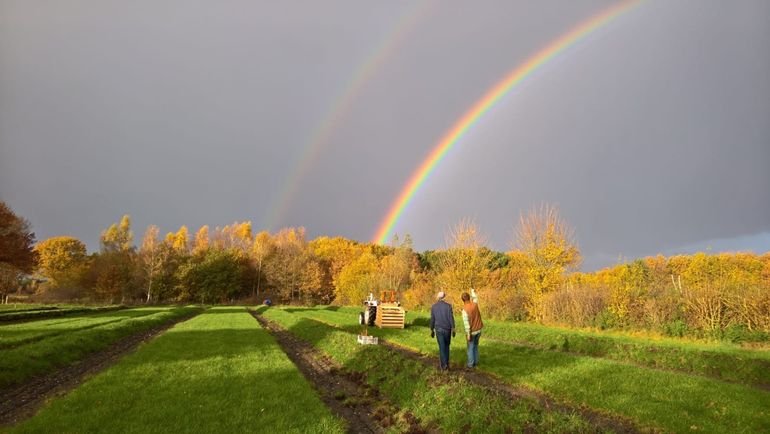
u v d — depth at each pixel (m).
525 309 38.38
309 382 13.99
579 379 13.73
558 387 12.79
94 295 97.38
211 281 107.62
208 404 10.30
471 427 9.57
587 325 31.09
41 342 19.31
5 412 10.85
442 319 15.35
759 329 21.67
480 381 13.95
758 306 21.92
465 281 43.97
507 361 17.08
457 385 11.87
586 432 8.80
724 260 40.78
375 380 14.56
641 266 31.22
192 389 11.73
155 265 105.50
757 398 11.73
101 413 9.48
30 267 64.12
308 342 25.28
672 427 9.56
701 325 23.92
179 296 106.06
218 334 25.83
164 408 9.91
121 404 10.23
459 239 44.62
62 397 11.46
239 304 107.38
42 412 9.65
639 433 9.49
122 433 8.39
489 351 19.86
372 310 34.97
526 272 37.31
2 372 13.67
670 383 13.27
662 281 29.02
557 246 35.31
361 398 12.83
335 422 9.30
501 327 30.33
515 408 10.15
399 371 14.50
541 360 17.30
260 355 17.45
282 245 127.06
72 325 29.83
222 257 111.56
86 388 11.71
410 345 22.28
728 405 11.09
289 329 33.38
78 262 113.50
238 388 11.91
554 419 9.40
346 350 19.72
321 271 112.19
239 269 114.50
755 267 40.06
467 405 10.62
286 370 14.37
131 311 59.03
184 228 139.25
